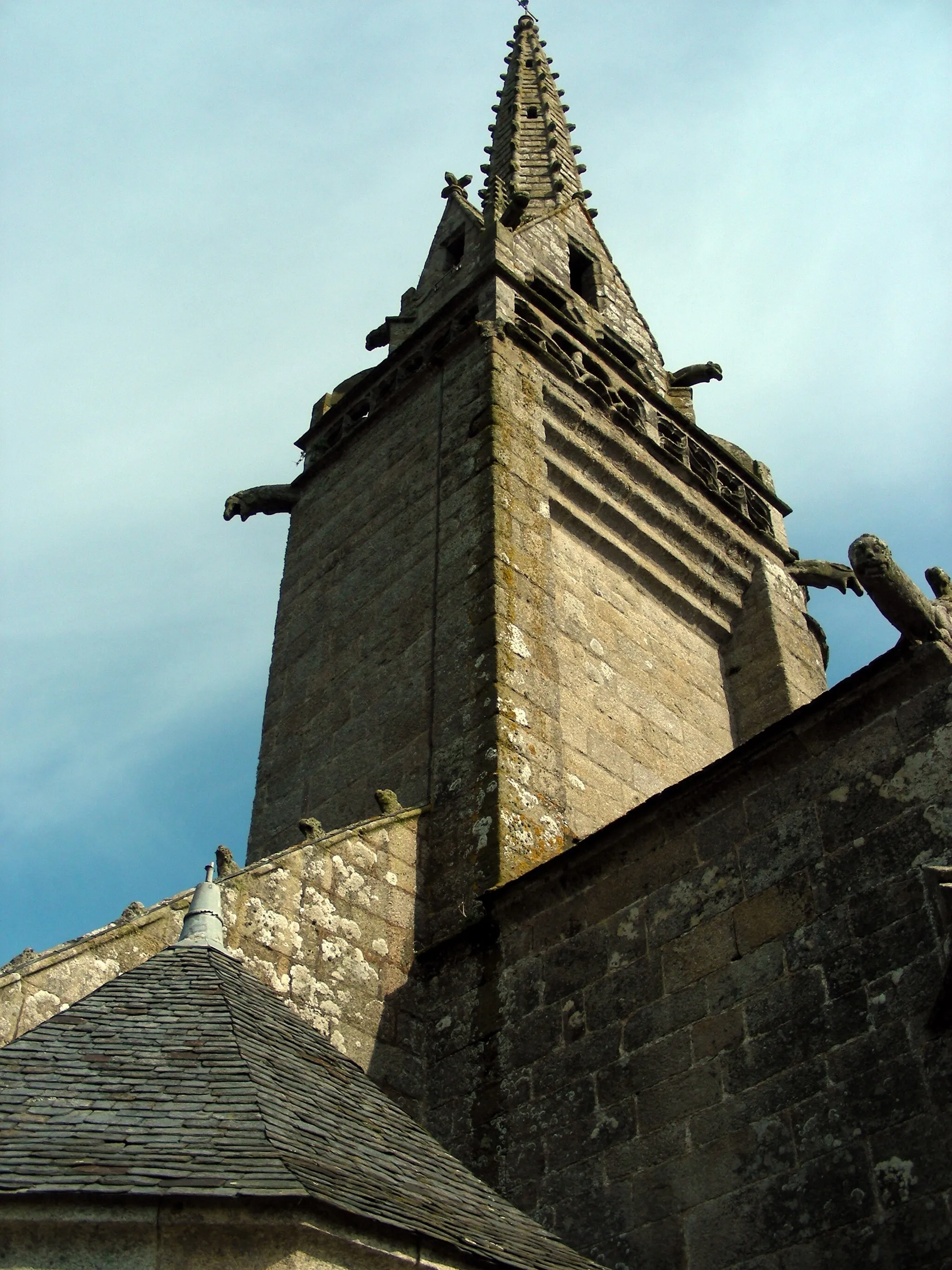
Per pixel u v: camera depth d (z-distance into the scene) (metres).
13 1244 6.38
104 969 10.62
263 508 21.28
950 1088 8.52
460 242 23.28
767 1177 9.19
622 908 11.48
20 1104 7.57
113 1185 6.59
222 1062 8.36
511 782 13.78
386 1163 8.23
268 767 17.45
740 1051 9.88
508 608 15.52
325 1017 11.81
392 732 15.61
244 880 11.99
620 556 18.42
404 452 19.14
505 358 18.58
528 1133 10.95
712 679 18.84
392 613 17.09
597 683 16.45
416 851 13.65
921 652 10.06
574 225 24.92
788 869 10.36
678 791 11.33
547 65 30.64
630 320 24.22
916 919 9.30
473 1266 7.44
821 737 10.65
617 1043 10.78
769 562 20.50
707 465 21.17
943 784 9.64
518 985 11.94
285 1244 6.68
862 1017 9.25
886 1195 8.49
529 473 17.44
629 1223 9.81
